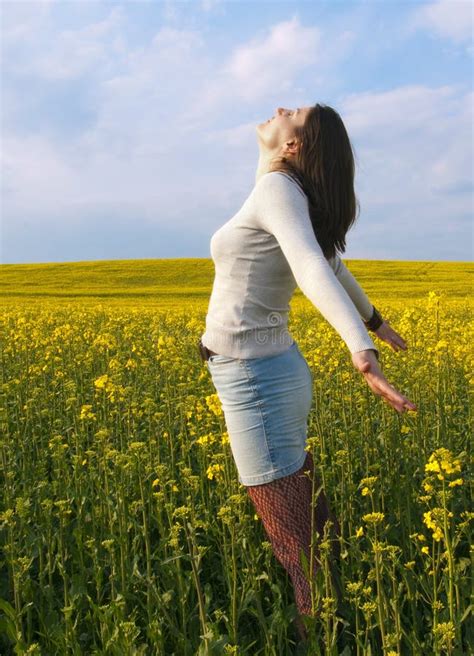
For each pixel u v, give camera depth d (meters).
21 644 2.62
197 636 2.93
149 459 4.36
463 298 24.89
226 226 2.77
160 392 6.87
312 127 2.66
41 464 4.69
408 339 8.00
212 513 3.81
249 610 2.76
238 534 3.12
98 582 3.03
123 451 4.76
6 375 7.95
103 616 2.71
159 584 3.32
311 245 2.44
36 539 3.26
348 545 3.54
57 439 4.48
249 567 2.94
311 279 2.35
